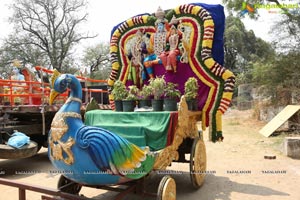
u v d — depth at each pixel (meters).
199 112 5.58
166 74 6.00
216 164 7.59
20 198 4.06
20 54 32.78
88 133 3.34
